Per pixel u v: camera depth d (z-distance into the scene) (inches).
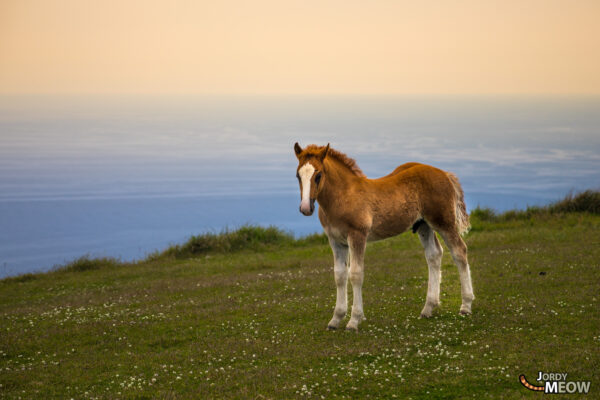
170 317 422.6
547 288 429.4
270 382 273.6
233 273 645.9
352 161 370.0
